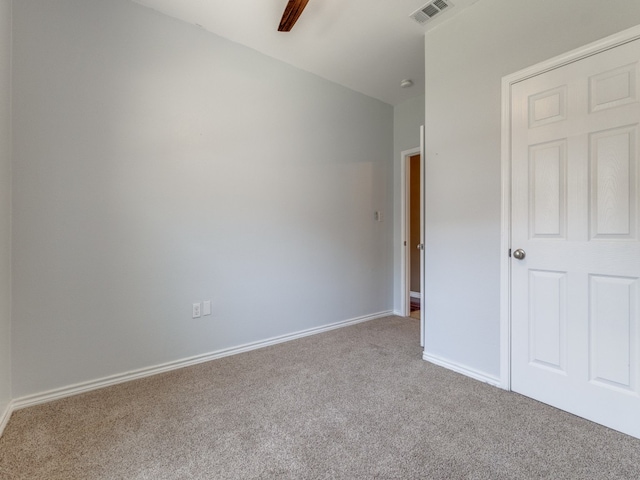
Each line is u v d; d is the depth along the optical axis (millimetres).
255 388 2107
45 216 1949
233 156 2697
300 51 2844
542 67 1868
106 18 2139
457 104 2318
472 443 1535
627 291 1587
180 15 2377
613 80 1618
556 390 1839
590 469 1362
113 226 2174
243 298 2779
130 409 1858
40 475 1343
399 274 4000
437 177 2471
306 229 3199
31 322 1914
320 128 3293
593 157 1689
